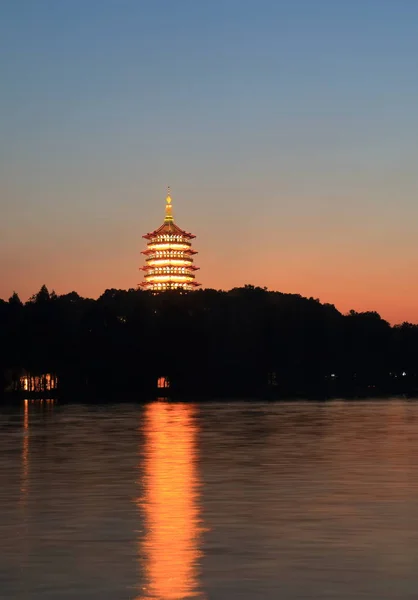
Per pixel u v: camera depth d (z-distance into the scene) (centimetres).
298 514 5312
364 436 11869
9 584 3725
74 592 3603
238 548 4388
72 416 18350
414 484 6638
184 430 13375
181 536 4678
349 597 3516
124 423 15512
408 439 11306
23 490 6419
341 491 6269
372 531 4781
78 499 5959
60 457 9025
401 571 3916
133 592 3600
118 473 7488
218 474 7362
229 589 3641
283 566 4019
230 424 14938
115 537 4659
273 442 10888
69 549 4378
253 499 5919
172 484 6725
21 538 4641
